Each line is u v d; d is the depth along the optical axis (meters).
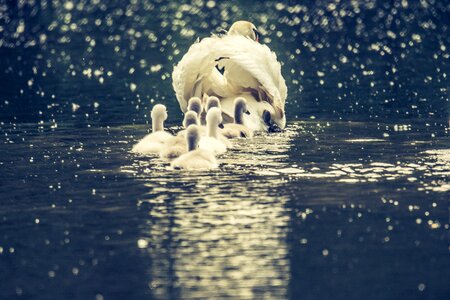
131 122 26.23
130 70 38.44
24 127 25.61
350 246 15.02
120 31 52.38
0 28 53.78
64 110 28.81
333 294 13.25
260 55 24.14
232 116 24.38
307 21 54.62
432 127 24.34
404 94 30.62
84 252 14.98
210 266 14.27
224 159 20.62
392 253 14.70
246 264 14.32
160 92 32.53
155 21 56.84
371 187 18.16
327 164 20.02
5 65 40.72
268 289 13.43
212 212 16.75
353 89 32.09
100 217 16.66
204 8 63.12
